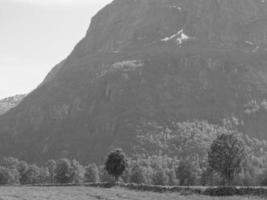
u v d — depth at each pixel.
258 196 106.62
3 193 119.62
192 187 124.31
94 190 133.25
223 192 112.75
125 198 109.56
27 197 107.50
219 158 135.00
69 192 125.81
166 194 118.12
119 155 167.88
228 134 137.38
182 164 194.62
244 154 137.38
